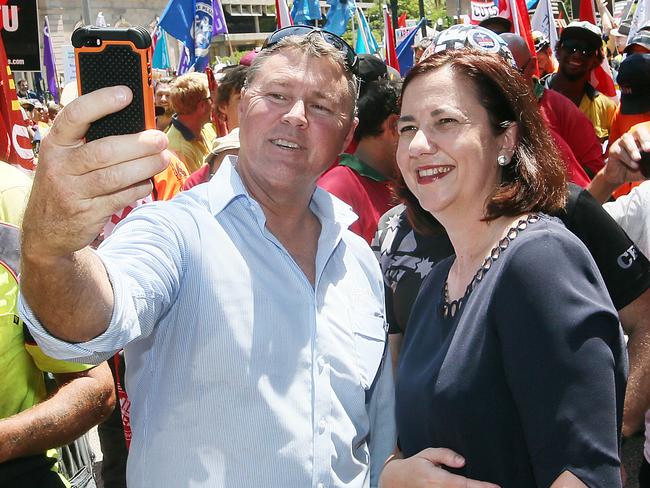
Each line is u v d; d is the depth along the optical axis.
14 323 1.97
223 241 1.84
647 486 2.28
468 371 1.63
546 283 1.55
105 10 33.66
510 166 1.84
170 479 1.75
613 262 2.27
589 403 1.47
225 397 1.76
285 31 2.10
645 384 2.15
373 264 2.23
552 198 1.76
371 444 2.15
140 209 1.86
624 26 11.07
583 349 1.50
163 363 1.80
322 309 1.99
